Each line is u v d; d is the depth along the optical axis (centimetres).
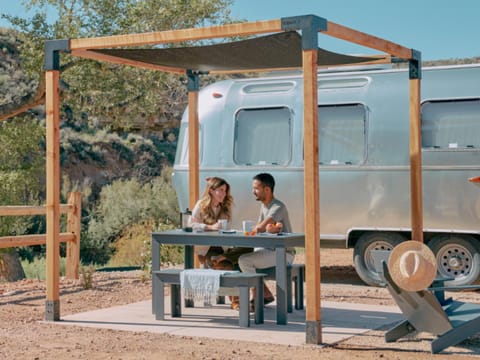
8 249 1595
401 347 704
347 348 701
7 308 942
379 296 1051
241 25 750
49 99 844
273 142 1231
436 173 1131
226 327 804
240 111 1257
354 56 932
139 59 955
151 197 2417
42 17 1653
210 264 928
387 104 1172
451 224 1123
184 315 879
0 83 3031
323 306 945
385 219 1163
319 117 1212
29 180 1705
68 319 855
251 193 1238
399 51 891
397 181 1155
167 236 866
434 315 685
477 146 1113
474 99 1122
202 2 1678
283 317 815
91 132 3067
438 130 1138
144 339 743
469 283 1117
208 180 910
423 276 666
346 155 1191
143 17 1664
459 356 666
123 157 3006
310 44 708
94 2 1656
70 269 1227
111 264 2023
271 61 962
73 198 1228
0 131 1702
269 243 815
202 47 864
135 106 1789
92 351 686
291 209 1213
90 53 902
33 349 696
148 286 1134
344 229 1190
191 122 1070
